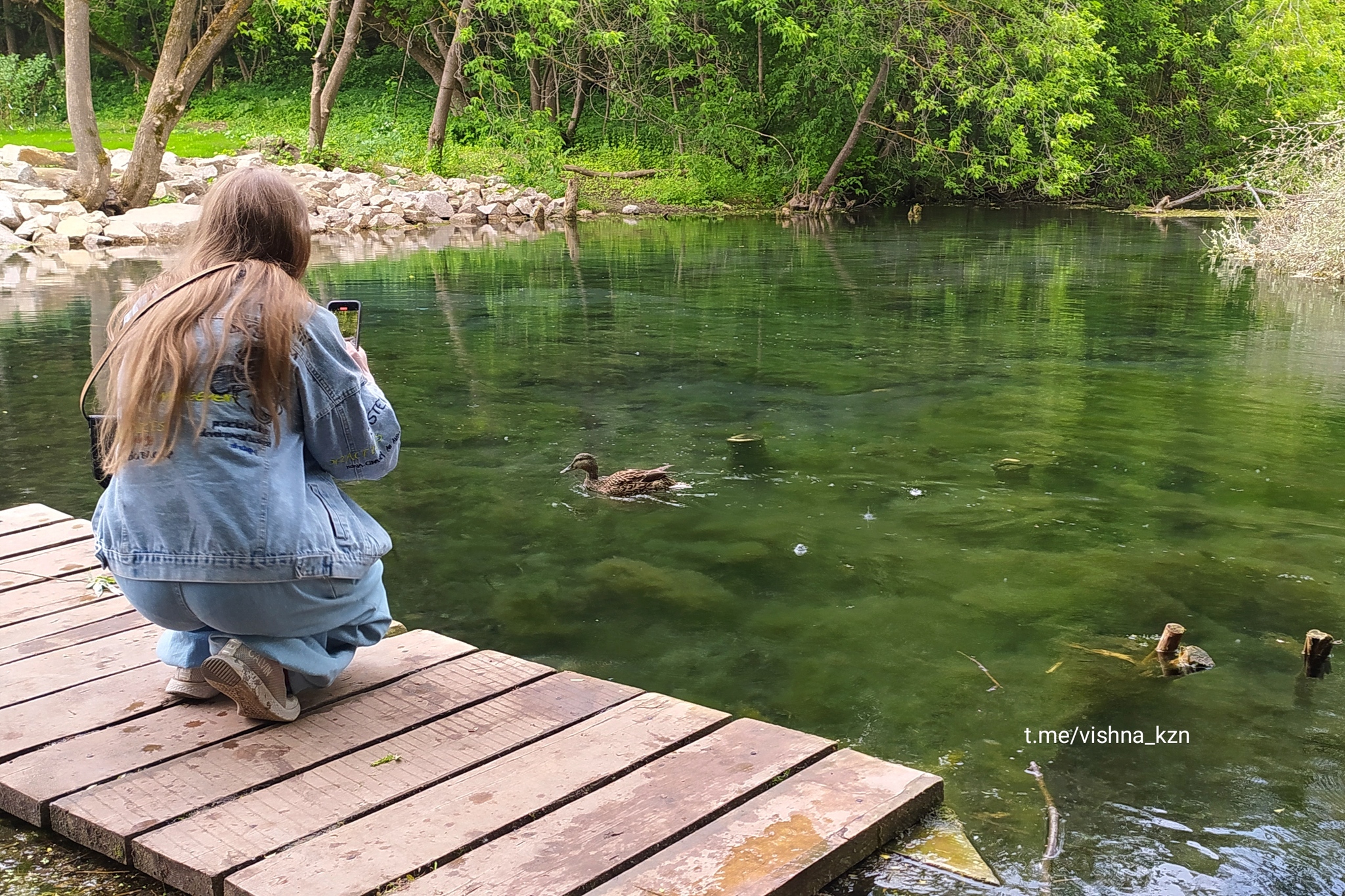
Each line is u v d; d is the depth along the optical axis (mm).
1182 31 29609
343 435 2785
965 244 19078
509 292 12984
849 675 3713
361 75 35250
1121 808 2891
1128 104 29562
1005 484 5859
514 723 2967
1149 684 3639
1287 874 2611
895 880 2463
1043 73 25281
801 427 7043
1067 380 8391
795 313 11602
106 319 10727
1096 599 4359
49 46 36469
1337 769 3105
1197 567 4691
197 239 2764
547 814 2531
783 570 4688
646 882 2289
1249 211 25438
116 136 29375
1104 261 16531
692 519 5340
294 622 2783
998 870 2594
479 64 24953
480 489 5785
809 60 25375
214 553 2611
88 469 6000
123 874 2422
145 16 38125
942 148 26234
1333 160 15625
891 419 7219
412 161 26688
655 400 7746
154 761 2744
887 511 5434
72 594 3832
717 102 26516
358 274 14469
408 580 4590
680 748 2854
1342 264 14594
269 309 2625
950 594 4418
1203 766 3113
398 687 3188
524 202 24062
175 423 2562
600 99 31750
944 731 3322
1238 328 10742
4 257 16422
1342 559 4781
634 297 12703
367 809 2535
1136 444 6602
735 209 26391
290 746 2820
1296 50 27781
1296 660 3824
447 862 2344
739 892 2250
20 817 2627
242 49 37344
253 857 2344
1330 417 7234
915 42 25359
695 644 3969
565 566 4734
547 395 7906
